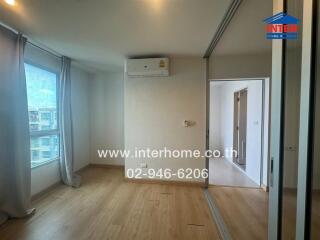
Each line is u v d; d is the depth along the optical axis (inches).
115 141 182.9
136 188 134.6
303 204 36.2
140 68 128.8
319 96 35.3
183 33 95.5
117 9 74.7
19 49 95.1
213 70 133.4
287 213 43.9
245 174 167.6
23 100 97.2
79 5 72.0
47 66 126.7
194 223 92.4
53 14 78.3
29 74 115.6
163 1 69.5
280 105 44.9
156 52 123.6
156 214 100.1
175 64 136.0
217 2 69.9
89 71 177.9
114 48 116.8
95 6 72.6
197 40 104.2
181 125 137.9
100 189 132.6
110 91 182.1
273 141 47.4
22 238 80.4
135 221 93.5
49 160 131.3
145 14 78.2
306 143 35.6
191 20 82.7
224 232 84.7
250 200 117.3
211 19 81.8
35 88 120.5
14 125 93.2
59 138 138.5
